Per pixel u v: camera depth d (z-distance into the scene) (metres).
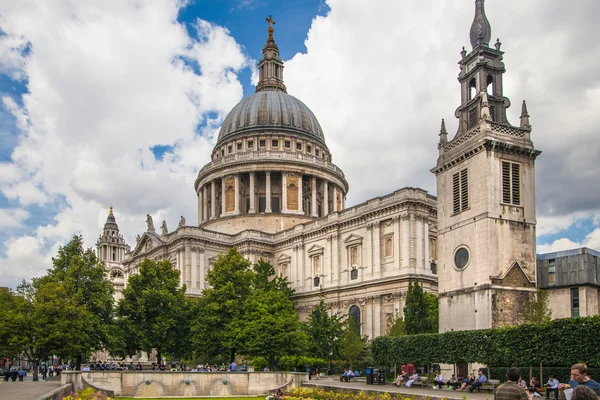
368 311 86.88
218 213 130.38
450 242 57.94
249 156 126.44
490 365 47.69
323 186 130.75
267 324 68.44
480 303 52.34
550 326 42.28
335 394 39.81
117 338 68.25
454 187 58.38
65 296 65.69
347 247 94.12
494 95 58.22
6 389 44.25
